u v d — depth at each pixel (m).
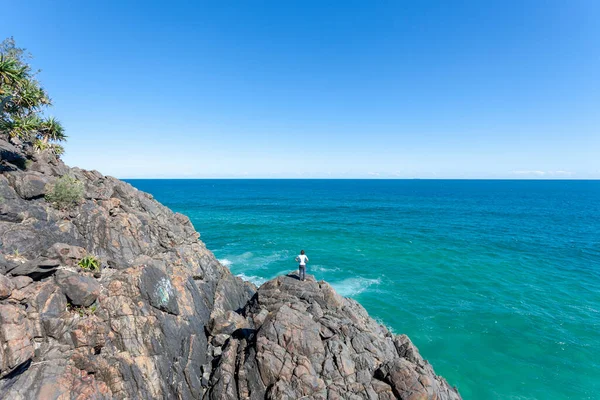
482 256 43.56
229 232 58.28
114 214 18.47
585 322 24.83
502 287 32.00
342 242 51.03
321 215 84.06
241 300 22.33
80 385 10.08
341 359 13.31
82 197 17.23
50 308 11.09
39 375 9.50
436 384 12.55
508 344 21.89
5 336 9.09
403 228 64.50
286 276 20.56
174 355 13.27
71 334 10.89
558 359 20.33
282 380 12.17
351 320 16.89
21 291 10.80
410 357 15.50
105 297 12.62
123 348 11.87
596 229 64.75
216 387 12.56
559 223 72.69
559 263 40.59
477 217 82.56
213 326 15.60
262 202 120.94
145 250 17.91
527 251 46.50
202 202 118.56
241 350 13.98
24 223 13.99
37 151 20.05
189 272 17.97
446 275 35.53
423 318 25.38
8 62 17.02
